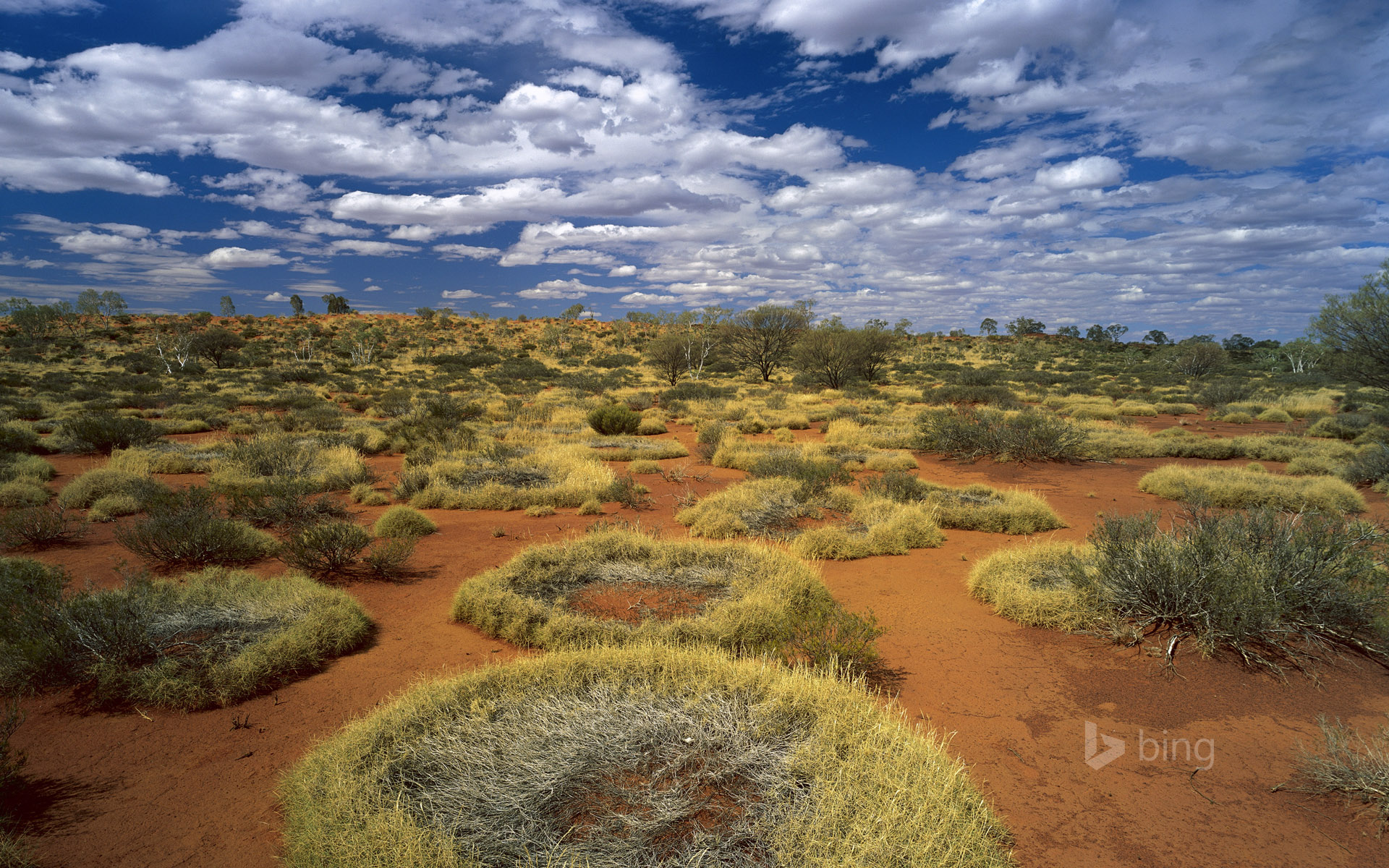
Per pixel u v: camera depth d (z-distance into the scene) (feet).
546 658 15.78
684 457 63.31
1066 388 146.00
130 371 155.84
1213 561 19.97
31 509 31.89
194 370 166.09
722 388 134.62
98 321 296.51
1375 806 12.28
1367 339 68.03
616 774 11.87
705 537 33.09
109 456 58.08
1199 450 62.13
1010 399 107.04
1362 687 17.07
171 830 11.82
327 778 11.38
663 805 10.75
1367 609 19.08
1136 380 175.83
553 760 11.93
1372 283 68.80
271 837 11.63
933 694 17.03
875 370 167.32
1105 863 10.98
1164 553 20.68
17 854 10.84
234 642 18.42
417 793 11.27
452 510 40.57
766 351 170.60
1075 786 13.16
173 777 13.43
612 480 45.09
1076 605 21.25
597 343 303.48
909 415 94.79
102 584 24.53
